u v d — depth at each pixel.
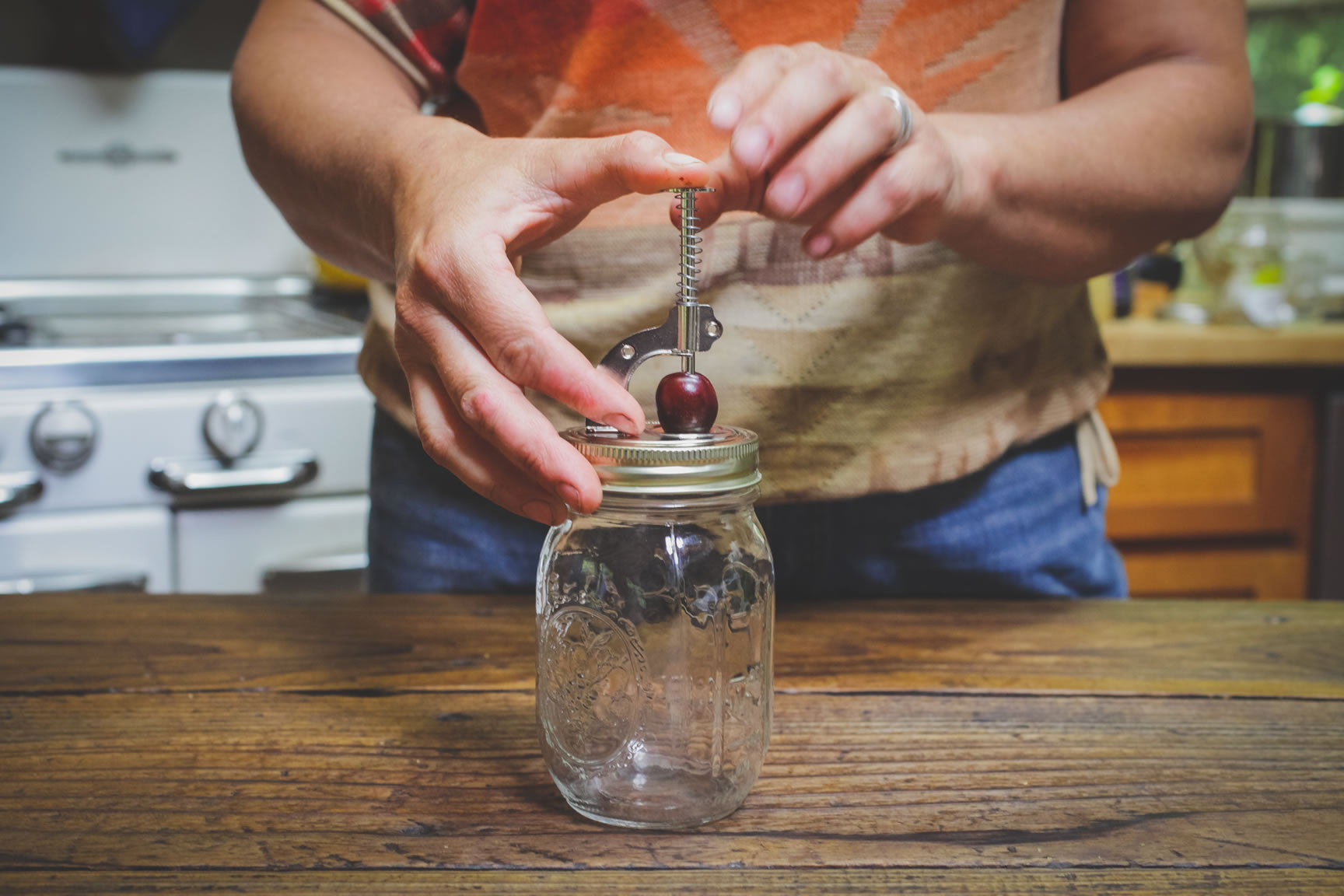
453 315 0.46
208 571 1.39
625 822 0.46
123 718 0.57
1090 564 0.81
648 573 0.47
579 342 0.69
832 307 0.68
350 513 1.44
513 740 0.55
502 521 0.77
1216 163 0.67
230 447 1.35
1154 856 0.44
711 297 0.68
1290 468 1.60
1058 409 0.76
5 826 0.46
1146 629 0.71
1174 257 1.67
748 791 0.48
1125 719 0.57
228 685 0.62
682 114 0.66
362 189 0.54
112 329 1.63
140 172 1.87
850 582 0.78
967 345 0.71
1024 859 0.44
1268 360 1.52
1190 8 0.69
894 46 0.65
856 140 0.47
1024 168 0.58
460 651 0.67
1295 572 1.62
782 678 0.63
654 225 0.67
